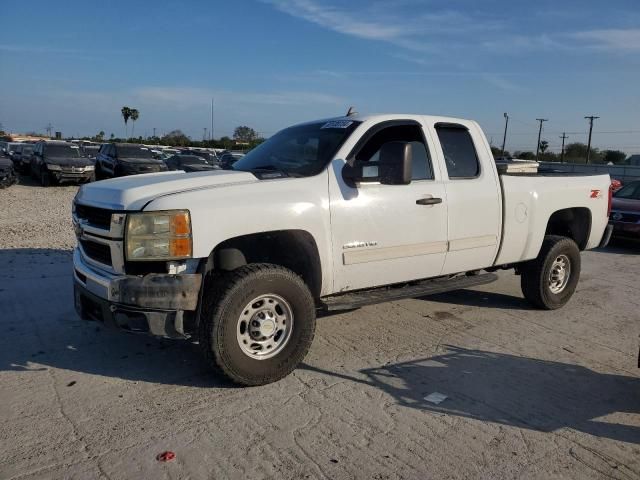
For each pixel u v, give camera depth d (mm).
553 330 5785
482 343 5320
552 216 6621
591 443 3549
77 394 4012
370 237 4707
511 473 3178
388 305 6477
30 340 5023
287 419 3719
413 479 3092
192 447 3344
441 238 5176
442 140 5359
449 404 4023
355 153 4742
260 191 4211
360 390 4203
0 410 3744
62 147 24500
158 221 3830
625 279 8484
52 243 9695
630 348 5332
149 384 4207
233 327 4008
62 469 3090
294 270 4703
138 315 3873
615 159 71938
